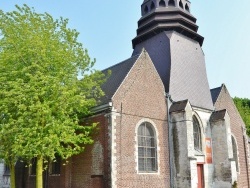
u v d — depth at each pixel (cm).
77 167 1708
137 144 1631
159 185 1659
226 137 2002
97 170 1573
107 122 1576
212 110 2152
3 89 1295
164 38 2180
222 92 2389
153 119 1750
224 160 1978
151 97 1781
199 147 2002
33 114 1231
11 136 1280
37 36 1352
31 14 1466
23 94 1223
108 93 1667
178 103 1853
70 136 1318
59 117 1327
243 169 2339
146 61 1831
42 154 1280
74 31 1519
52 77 1274
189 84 2100
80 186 1656
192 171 1672
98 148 1600
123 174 1522
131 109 1656
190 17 2317
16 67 1351
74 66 1465
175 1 2273
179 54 2156
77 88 1455
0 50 1396
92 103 1501
